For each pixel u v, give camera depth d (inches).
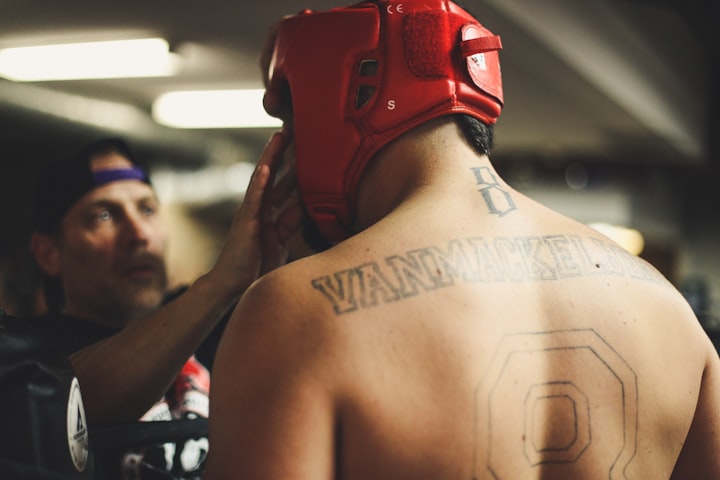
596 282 27.3
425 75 28.5
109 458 40.1
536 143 242.2
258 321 24.4
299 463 22.7
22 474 23.7
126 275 54.1
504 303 25.3
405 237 25.8
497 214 27.3
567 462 25.1
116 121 177.9
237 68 142.8
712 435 28.8
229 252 37.2
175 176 243.4
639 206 298.8
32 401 25.5
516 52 128.6
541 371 25.1
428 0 29.6
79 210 53.6
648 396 26.7
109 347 38.6
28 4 104.7
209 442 25.0
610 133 218.1
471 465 23.8
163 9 107.9
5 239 238.5
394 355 23.6
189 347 38.2
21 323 29.3
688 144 250.5
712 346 30.1
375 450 23.1
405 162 28.6
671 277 302.0
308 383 23.1
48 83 154.6
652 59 196.2
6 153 241.3
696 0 195.3
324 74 30.1
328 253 25.7
